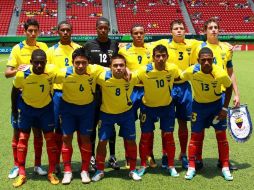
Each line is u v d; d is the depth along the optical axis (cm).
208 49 555
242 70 2167
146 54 635
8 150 734
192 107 594
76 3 4334
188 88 634
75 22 4084
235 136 597
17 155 573
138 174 578
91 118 570
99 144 571
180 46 633
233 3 4534
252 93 1388
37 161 605
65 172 566
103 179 575
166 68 573
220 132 587
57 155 603
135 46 636
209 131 880
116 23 4138
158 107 588
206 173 596
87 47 619
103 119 570
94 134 627
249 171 603
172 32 635
